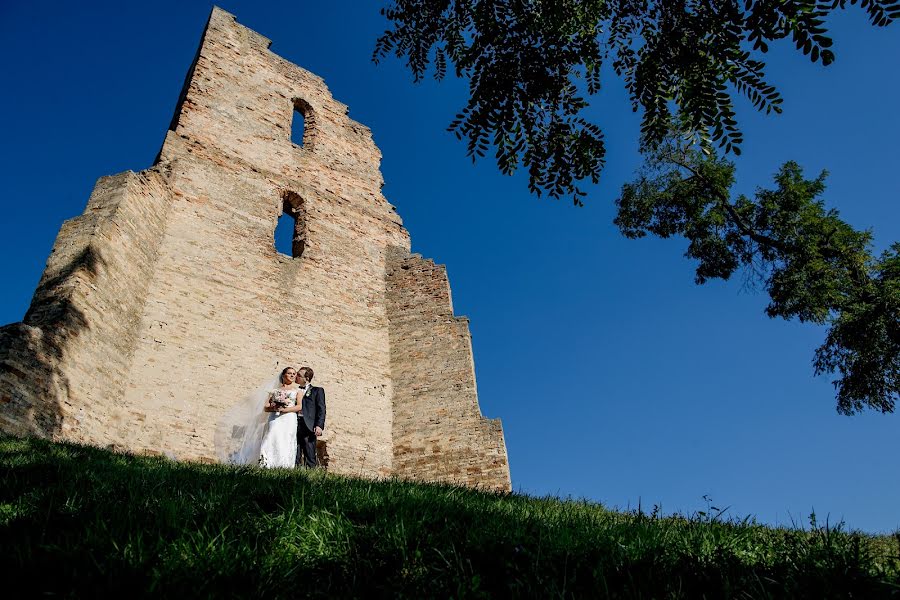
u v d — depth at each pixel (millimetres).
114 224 10727
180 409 10898
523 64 6324
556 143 6383
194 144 14586
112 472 4688
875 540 4148
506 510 4246
